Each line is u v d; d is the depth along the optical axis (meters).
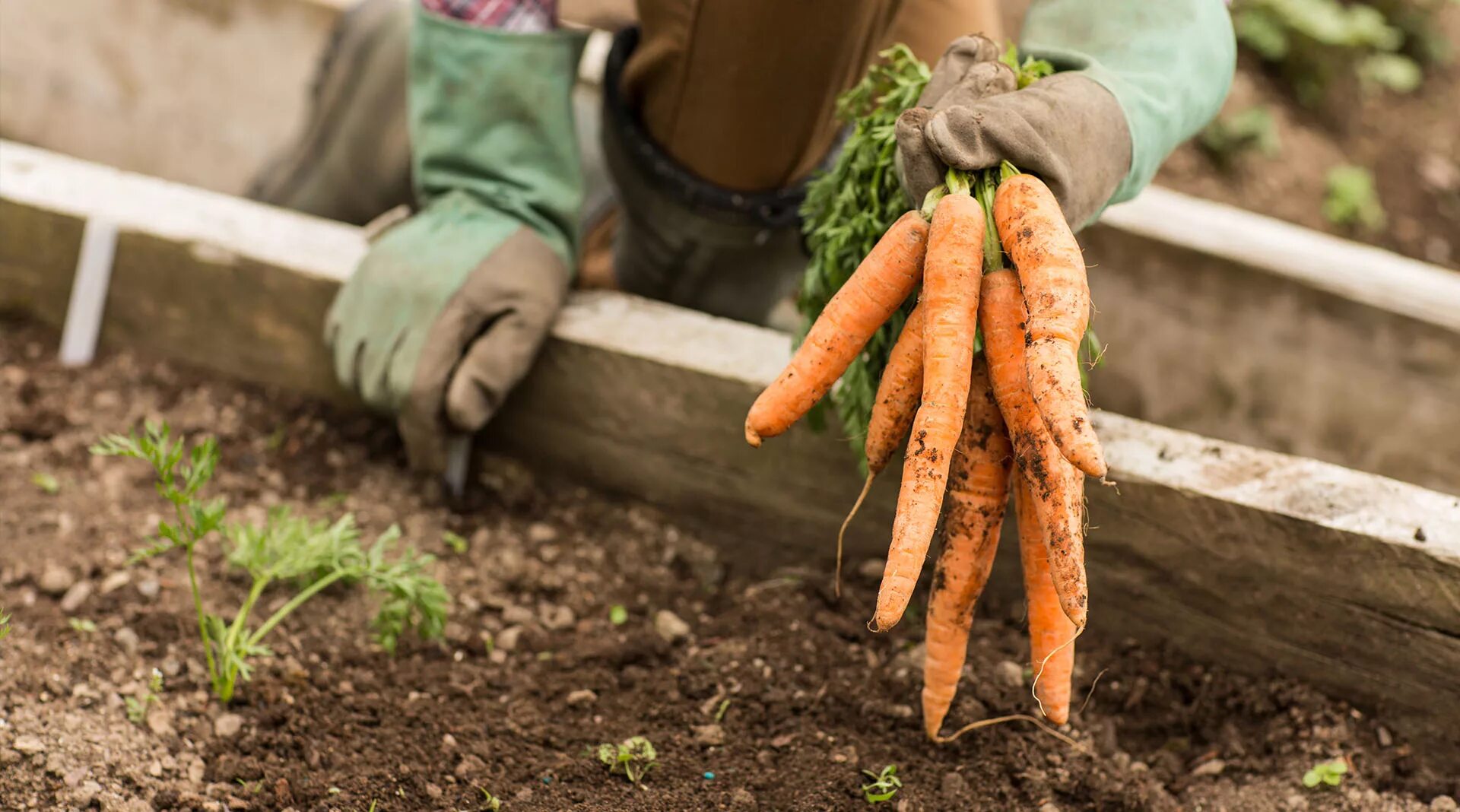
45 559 2.55
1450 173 5.06
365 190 3.73
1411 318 3.45
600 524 2.87
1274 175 4.82
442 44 2.71
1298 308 3.55
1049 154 1.83
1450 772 2.33
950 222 1.78
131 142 4.08
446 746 2.24
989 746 2.29
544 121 2.76
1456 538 2.25
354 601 2.57
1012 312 1.82
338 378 2.81
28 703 2.20
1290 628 2.40
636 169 2.85
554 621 2.61
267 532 2.40
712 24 2.53
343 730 2.25
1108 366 3.75
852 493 2.65
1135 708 2.44
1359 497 2.34
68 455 2.82
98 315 3.04
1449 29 5.65
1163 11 2.15
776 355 2.70
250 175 3.99
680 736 2.31
